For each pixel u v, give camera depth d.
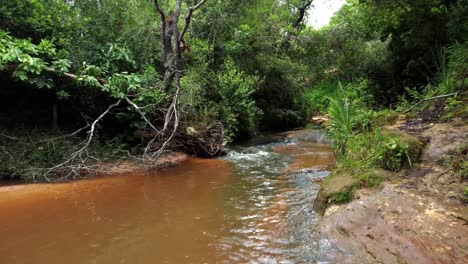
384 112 6.02
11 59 5.48
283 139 12.07
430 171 3.59
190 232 3.56
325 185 4.14
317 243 3.16
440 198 3.07
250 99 12.14
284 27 15.86
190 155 8.59
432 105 5.62
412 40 10.18
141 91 7.43
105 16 8.59
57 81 7.05
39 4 6.87
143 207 4.40
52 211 4.21
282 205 4.45
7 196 4.84
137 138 8.16
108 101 7.77
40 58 6.44
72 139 6.96
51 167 6.02
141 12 10.04
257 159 8.05
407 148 3.95
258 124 13.82
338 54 20.53
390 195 3.33
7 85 6.98
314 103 18.97
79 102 7.68
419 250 2.50
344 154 5.20
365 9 10.78
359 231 3.06
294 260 2.88
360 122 5.88
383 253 2.66
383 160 4.02
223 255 3.01
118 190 5.25
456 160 3.47
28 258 2.93
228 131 9.93
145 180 5.94
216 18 12.54
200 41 11.26
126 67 8.22
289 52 17.33
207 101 10.05
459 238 2.47
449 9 8.94
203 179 6.02
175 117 7.57
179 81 8.10
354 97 10.71
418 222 2.80
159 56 9.34
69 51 7.16
